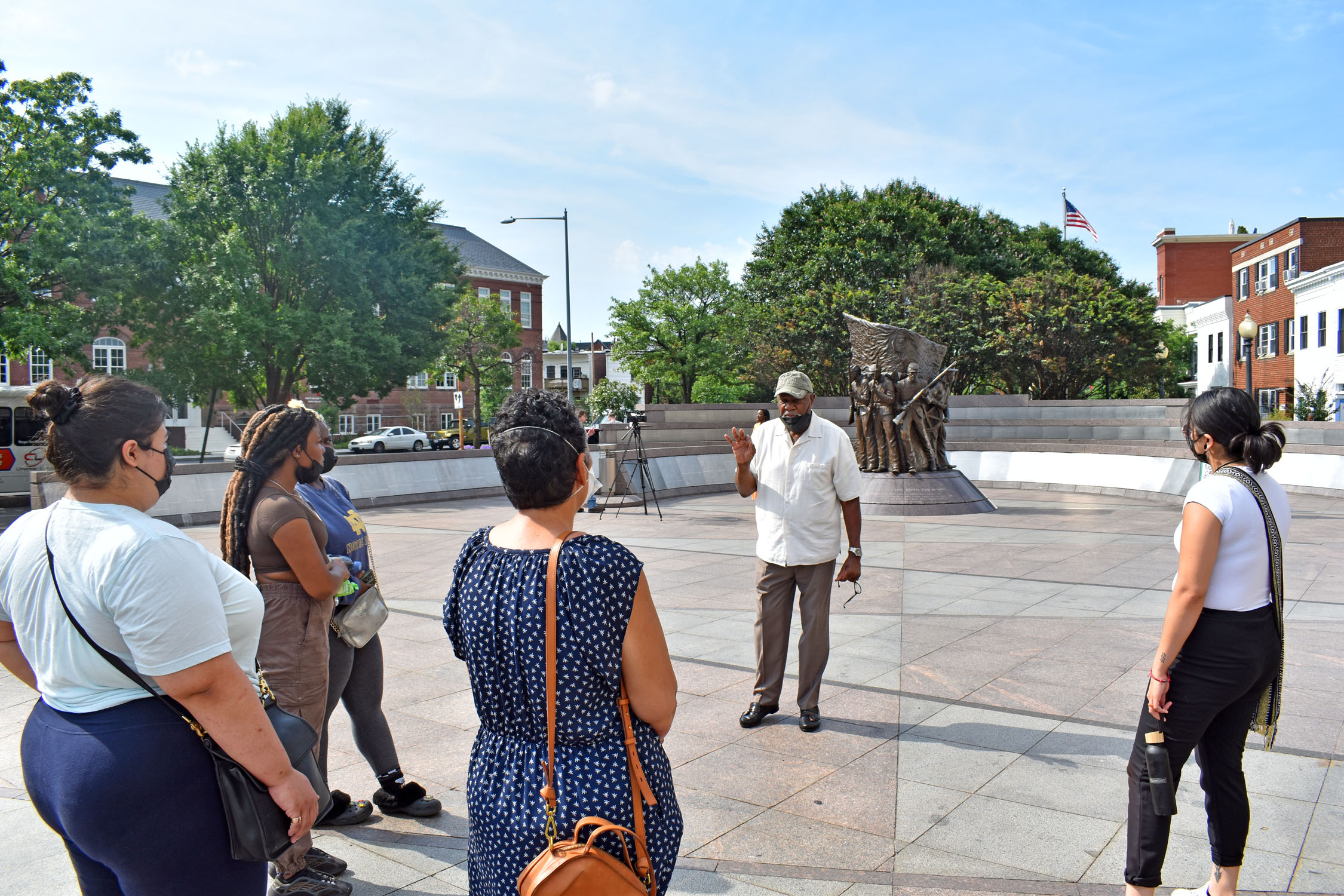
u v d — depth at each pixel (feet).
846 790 12.55
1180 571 8.39
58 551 5.98
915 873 10.24
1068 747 14.01
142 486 6.28
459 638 6.44
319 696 10.45
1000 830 11.30
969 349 107.55
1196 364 169.89
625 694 6.05
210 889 6.20
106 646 5.90
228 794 6.13
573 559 5.82
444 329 119.14
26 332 75.10
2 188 77.66
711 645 20.44
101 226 78.74
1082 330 102.99
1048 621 22.22
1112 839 11.03
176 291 82.23
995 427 78.79
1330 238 129.59
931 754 13.83
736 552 34.96
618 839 5.70
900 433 46.78
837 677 17.84
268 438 10.16
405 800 12.06
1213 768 8.84
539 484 6.07
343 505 11.91
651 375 131.44
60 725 6.00
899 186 146.51
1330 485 51.11
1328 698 16.03
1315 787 12.39
